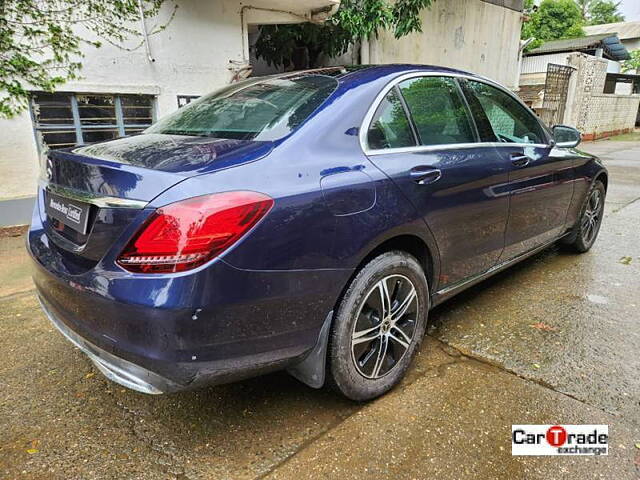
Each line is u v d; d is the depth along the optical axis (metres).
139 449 1.93
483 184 2.68
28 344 2.76
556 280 3.71
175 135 2.26
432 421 2.08
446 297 2.71
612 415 2.11
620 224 5.38
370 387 2.19
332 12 6.34
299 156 1.87
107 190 1.68
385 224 2.07
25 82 4.59
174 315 1.52
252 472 1.80
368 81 2.32
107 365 1.75
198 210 1.53
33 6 4.50
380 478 1.77
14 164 4.71
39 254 2.03
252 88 2.58
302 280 1.78
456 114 2.73
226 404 2.22
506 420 2.08
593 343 2.73
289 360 1.86
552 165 3.38
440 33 9.66
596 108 16.56
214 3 5.75
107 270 1.63
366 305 2.09
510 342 2.75
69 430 2.04
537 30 33.38
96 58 4.98
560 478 1.77
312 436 2.00
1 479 1.76
